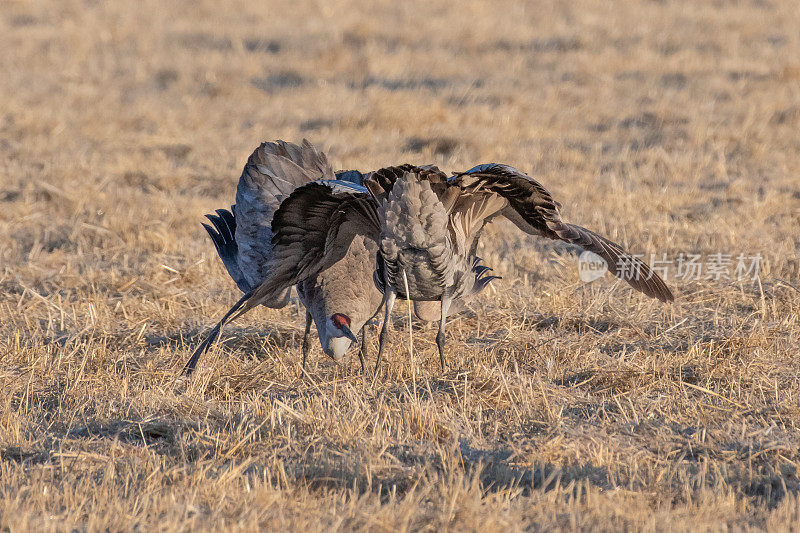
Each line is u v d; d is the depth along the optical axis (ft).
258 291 33.37
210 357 36.35
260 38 112.47
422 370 34.63
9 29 116.88
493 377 33.17
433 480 24.86
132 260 50.42
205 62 101.81
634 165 68.44
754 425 29.53
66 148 73.36
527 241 52.54
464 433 28.84
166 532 21.54
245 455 27.30
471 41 110.01
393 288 32.45
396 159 69.67
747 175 65.10
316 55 104.32
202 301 43.45
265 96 90.79
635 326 39.24
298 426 29.30
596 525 22.08
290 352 37.58
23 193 61.52
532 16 122.31
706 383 32.96
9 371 34.76
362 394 31.83
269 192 37.06
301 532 21.65
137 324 40.37
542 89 91.25
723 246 50.06
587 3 128.36
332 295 33.88
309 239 32.71
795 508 23.07
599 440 27.86
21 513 22.41
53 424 29.68
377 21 120.37
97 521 21.85
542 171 66.80
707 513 22.86
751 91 87.40
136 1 132.67
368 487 24.43
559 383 33.94
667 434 28.71
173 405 31.07
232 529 21.44
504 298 42.70
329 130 79.05
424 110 80.69
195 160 71.00
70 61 102.17
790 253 48.57
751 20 115.96
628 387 32.99
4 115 81.46
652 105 84.58
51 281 46.65
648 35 110.63
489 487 24.18
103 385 33.27
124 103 88.02
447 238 30.35
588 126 80.07
